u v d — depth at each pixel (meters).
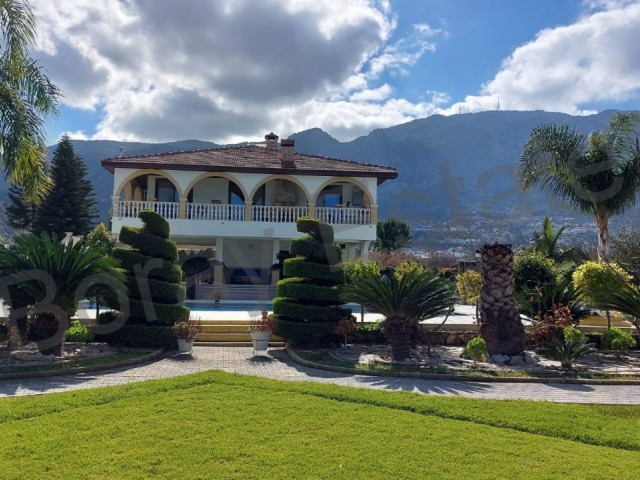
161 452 5.27
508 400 7.84
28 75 12.40
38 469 4.81
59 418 6.42
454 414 6.93
